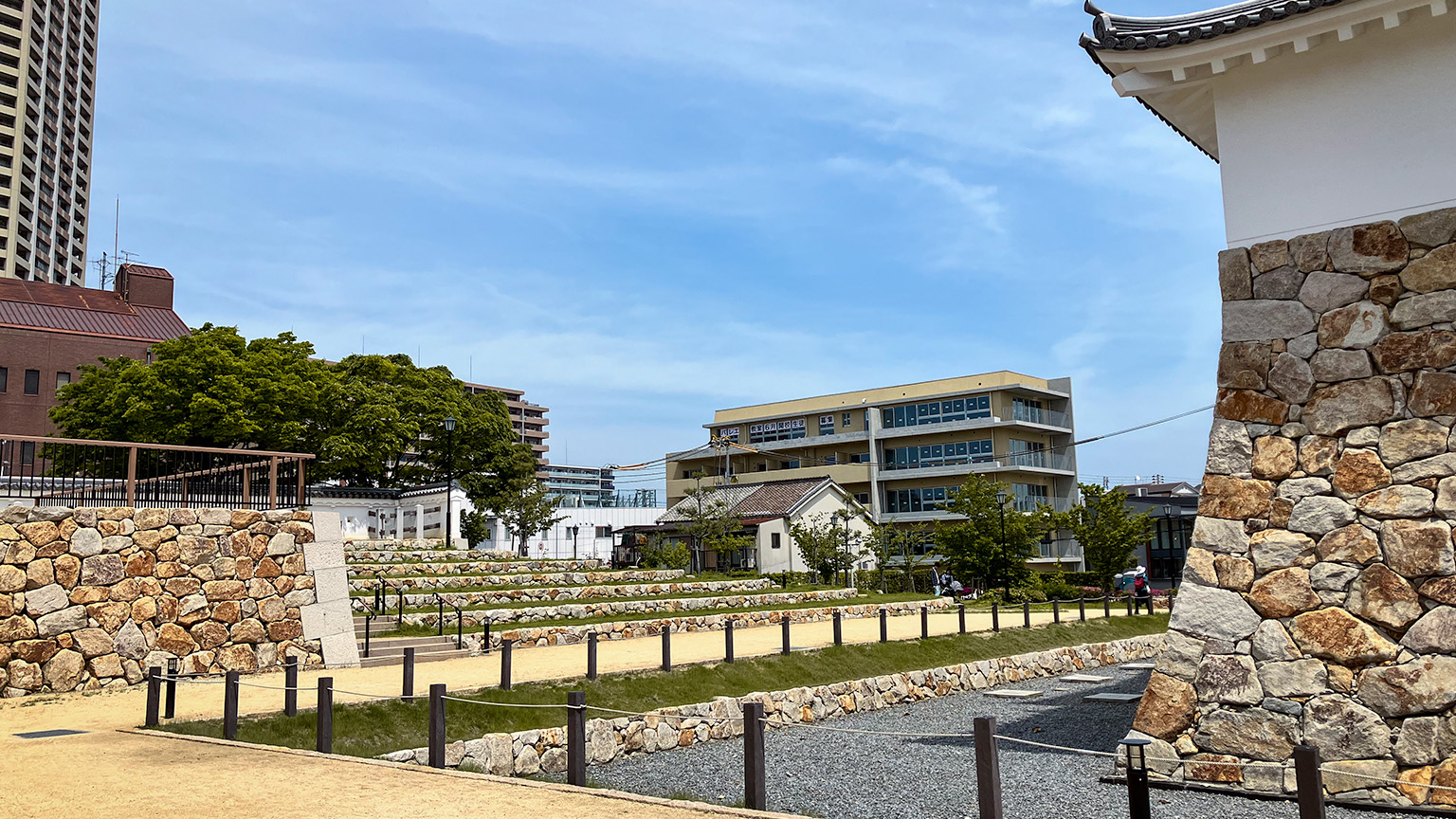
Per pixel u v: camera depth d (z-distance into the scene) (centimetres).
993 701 2095
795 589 3694
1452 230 1047
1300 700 1041
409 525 3991
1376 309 1079
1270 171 1169
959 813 1086
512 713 1455
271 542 1850
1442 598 988
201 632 1727
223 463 1888
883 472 6706
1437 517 1005
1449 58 1070
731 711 1694
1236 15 1141
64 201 8306
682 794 1217
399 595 2336
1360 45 1122
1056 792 1136
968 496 4128
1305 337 1118
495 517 4806
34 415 5244
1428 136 1073
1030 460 6431
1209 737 1084
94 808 820
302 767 1020
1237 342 1162
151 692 1282
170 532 1730
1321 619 1046
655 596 2952
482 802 857
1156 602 3747
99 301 6041
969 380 6625
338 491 3891
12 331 5244
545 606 2580
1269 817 958
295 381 3634
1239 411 1146
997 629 2719
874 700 1997
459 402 4762
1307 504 1080
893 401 6881
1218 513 1134
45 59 7931
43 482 1741
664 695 1689
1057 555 6281
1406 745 977
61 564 1602
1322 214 1127
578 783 938
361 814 805
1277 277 1147
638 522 6925
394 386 4528
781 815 797
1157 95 1258
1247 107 1195
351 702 1397
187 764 1028
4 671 1516
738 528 5169
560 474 13762
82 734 1229
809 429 7331
